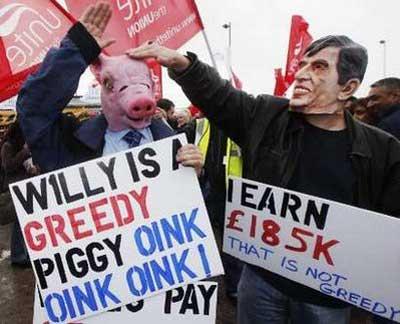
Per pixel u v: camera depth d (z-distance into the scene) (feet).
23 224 5.18
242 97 6.01
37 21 7.58
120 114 5.32
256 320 6.40
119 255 5.33
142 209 5.36
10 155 14.08
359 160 5.50
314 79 5.39
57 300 5.24
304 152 5.69
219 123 6.08
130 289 5.35
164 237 5.40
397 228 5.21
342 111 5.65
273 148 5.81
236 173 8.87
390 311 5.47
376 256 5.36
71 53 5.09
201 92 5.70
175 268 5.41
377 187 5.58
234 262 11.63
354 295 5.61
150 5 8.46
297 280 5.86
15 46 7.54
